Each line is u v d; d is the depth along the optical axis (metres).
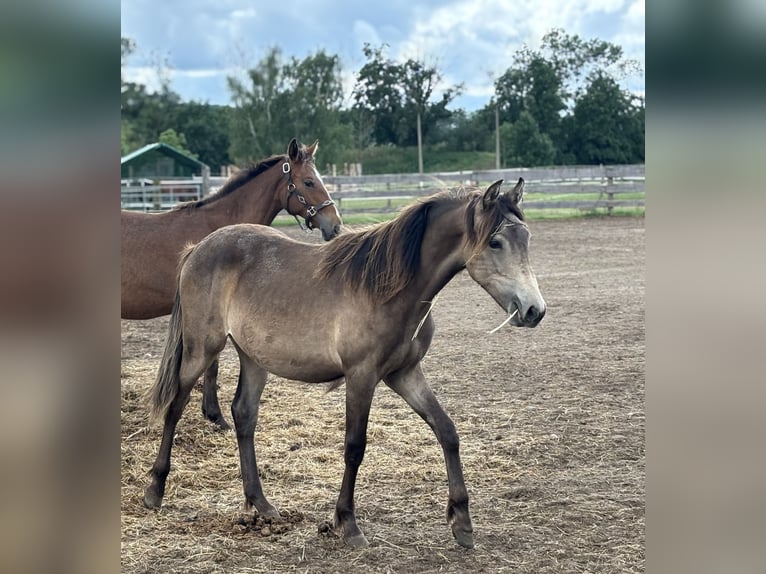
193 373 4.21
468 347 7.86
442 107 47.41
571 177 20.84
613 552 3.50
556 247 15.02
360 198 19.56
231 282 4.12
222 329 4.16
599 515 3.91
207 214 5.94
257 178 6.25
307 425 5.44
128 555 3.46
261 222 6.28
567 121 45.03
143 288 5.54
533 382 6.53
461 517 3.60
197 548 3.56
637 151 44.94
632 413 5.63
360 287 3.59
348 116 45.88
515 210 3.41
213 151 44.62
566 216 20.09
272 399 6.05
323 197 6.34
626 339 8.02
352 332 3.59
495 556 3.50
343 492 3.67
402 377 3.81
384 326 3.55
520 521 3.87
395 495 4.23
